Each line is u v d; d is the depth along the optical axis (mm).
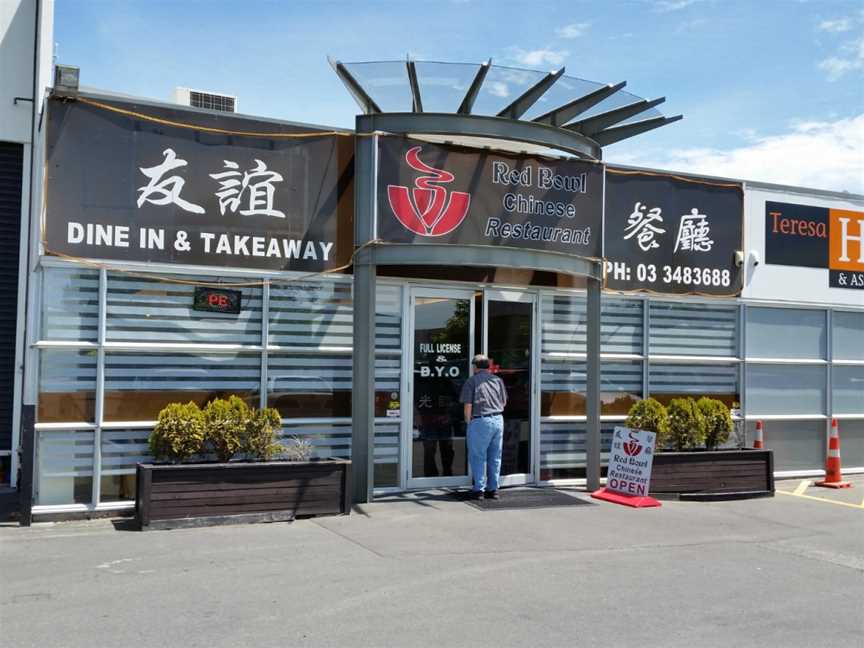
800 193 13656
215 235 9555
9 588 6328
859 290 14117
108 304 9094
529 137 10289
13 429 11062
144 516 8336
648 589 6738
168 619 5676
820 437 13727
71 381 8906
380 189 9898
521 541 8273
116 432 9062
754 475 11500
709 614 6129
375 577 6816
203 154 9523
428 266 10398
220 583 6547
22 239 11172
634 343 12406
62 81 8742
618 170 12227
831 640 5617
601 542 8367
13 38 11273
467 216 10148
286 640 5328
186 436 8758
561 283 11617
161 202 9305
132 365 9172
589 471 11164
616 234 12180
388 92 9820
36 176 10023
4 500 10117
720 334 13008
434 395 10969
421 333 10914
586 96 10125
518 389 11547
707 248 12844
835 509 10648
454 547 7934
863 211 14180
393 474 10648
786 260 13500
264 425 9141
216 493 8664
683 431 11383
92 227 8984
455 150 10141
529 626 5723
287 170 9930
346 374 10242
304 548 7742
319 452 10070
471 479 11148
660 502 10680
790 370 13539
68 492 8875
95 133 9039
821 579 7246
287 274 9883
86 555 7336
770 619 6059
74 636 5316
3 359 11078
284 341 9898
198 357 9477
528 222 10453
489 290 11336
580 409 12016
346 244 10188
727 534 9008
